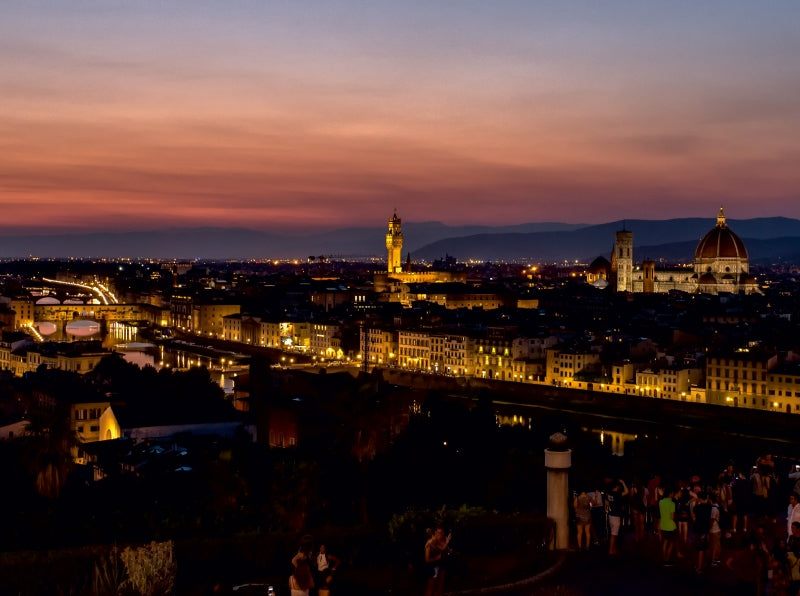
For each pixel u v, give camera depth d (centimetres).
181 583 6388
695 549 6862
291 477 11300
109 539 8600
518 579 6238
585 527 6900
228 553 6500
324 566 5938
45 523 9325
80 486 15238
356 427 16900
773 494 8069
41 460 14425
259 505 11094
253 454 15775
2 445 16388
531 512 7519
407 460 14400
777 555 5916
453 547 6631
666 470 15462
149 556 5931
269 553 6562
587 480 12688
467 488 13838
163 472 16062
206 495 11862
